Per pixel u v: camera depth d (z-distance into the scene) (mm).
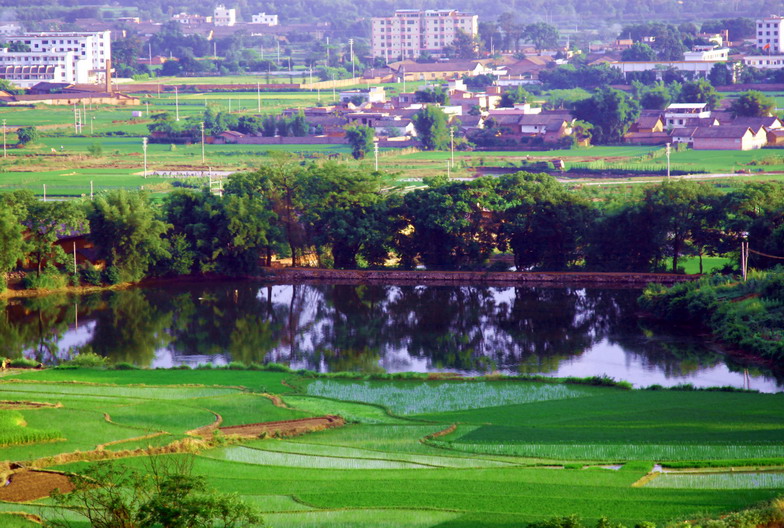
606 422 129250
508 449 117375
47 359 175500
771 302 183500
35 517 96438
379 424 130750
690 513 95312
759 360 166625
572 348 179125
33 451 115062
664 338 184250
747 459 110438
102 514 94562
